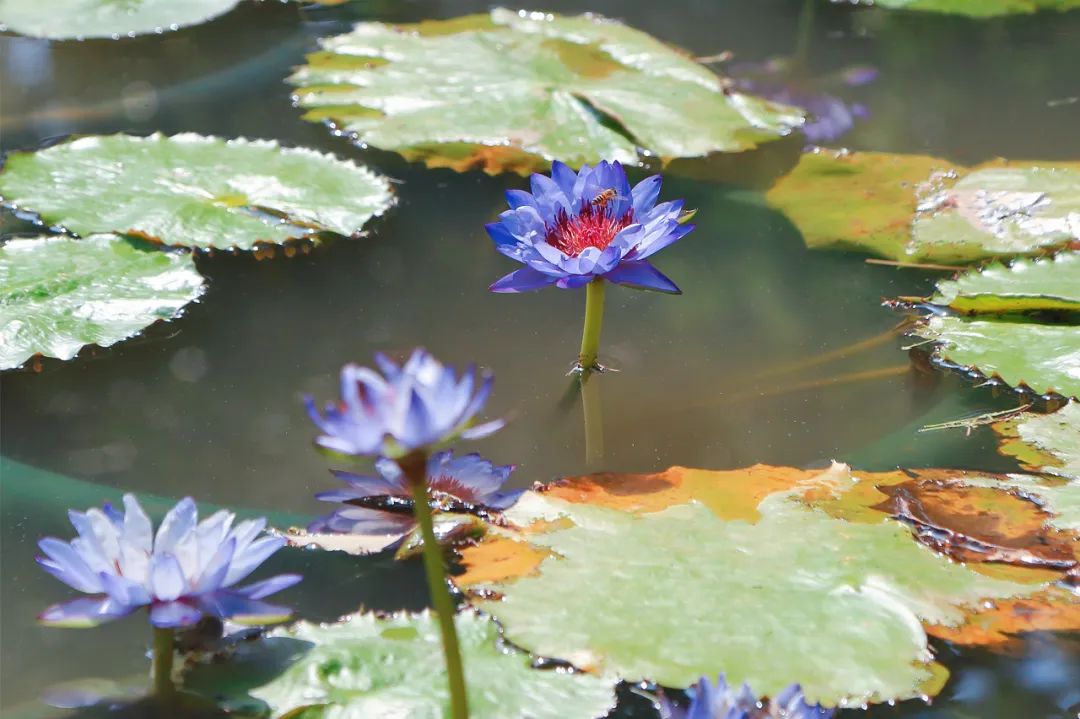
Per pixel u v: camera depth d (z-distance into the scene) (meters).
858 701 4.61
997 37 5.54
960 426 4.80
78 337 4.85
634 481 4.74
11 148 5.07
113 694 4.59
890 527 4.70
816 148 5.14
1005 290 4.90
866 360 4.87
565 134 5.13
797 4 6.02
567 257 4.80
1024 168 5.06
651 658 4.62
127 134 5.11
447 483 4.70
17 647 4.62
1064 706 4.61
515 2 5.76
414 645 4.62
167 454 4.76
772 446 4.79
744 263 4.98
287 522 4.70
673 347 4.88
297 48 5.32
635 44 5.31
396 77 5.23
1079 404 4.81
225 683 4.60
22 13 5.39
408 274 4.94
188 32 5.37
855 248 4.98
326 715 4.59
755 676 4.61
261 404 4.80
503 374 4.84
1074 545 4.69
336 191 5.02
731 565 4.68
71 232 4.95
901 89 5.28
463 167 5.07
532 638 4.63
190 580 4.61
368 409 4.44
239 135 5.11
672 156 5.11
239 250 4.96
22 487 4.73
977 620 4.65
